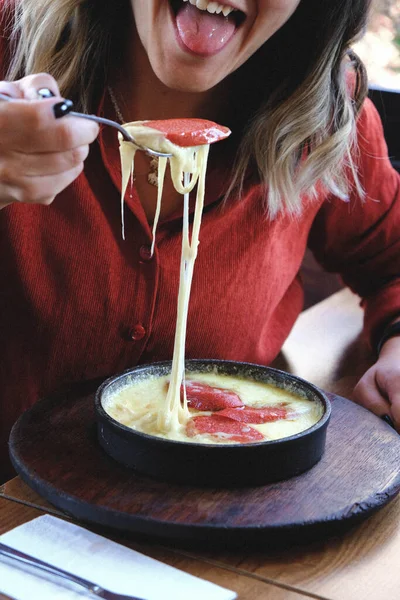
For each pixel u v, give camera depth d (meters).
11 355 1.55
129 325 1.51
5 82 1.02
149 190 1.50
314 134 1.57
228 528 0.96
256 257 1.61
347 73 1.63
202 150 1.17
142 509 0.99
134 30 1.46
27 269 1.46
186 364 1.32
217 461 1.05
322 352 1.82
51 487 1.03
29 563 0.93
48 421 1.22
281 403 1.24
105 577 0.91
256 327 1.68
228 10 1.25
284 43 1.53
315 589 0.94
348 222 1.88
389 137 2.23
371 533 1.07
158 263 1.47
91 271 1.47
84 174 1.44
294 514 1.00
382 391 1.48
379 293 1.87
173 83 1.32
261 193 1.58
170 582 0.91
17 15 1.50
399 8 2.59
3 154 1.00
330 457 1.16
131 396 1.24
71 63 1.44
